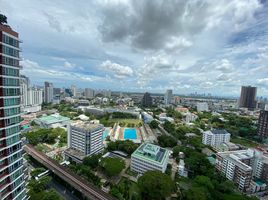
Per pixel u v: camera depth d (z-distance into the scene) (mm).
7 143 57281
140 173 131375
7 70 54750
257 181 125750
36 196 89188
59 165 130875
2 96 53844
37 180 107125
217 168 144500
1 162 56469
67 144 182500
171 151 179875
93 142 158375
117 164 124875
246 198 98812
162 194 94375
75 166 133500
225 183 109500
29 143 182500
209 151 185125
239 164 122938
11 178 60062
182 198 100812
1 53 52000
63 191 109812
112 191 100562
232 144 195875
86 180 114500
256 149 146250
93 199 94625
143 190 98500
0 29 51062
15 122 60625
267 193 117125
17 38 58188
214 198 100500
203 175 125438
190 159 140250
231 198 97188
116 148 176750
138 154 136500
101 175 128250
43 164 133000
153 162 125625
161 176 103125
